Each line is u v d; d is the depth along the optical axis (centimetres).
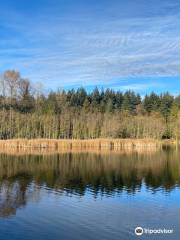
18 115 14588
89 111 19462
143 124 16212
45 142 13250
